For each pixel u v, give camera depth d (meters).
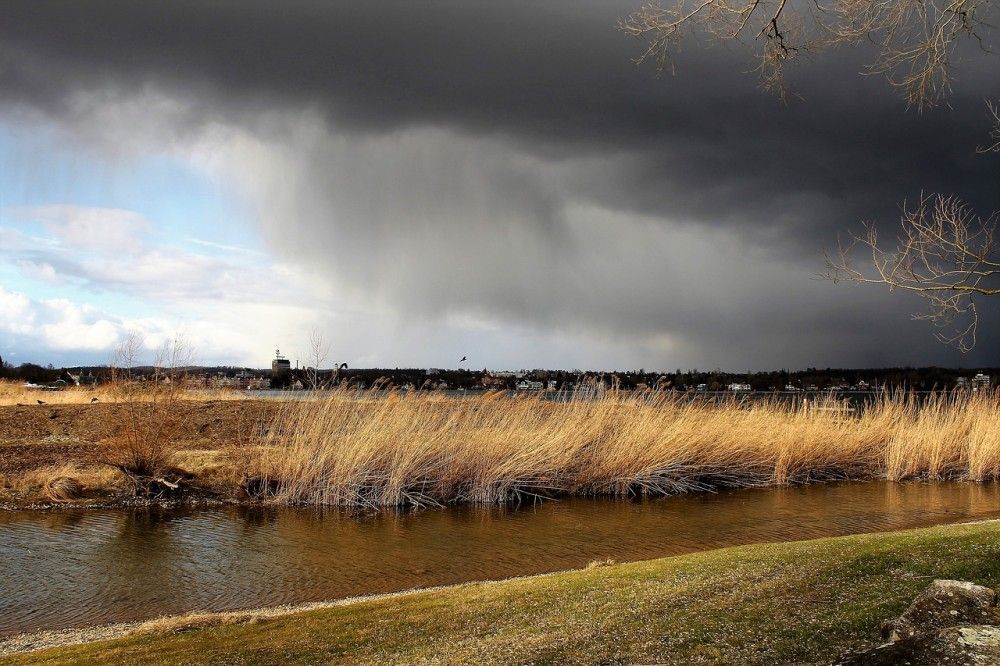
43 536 14.96
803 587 7.45
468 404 22.42
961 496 20.19
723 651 5.93
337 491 18.72
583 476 20.97
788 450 22.83
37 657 7.82
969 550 8.20
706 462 22.08
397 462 19.45
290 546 14.53
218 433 23.14
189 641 7.85
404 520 17.25
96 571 12.62
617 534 15.59
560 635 6.77
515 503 19.48
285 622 8.40
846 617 6.39
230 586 11.89
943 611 5.39
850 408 27.03
